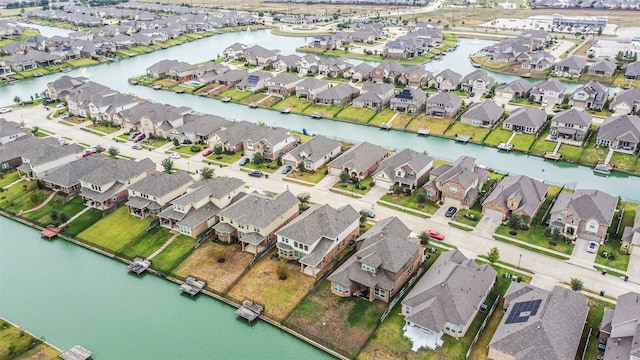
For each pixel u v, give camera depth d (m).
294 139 130.88
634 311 62.59
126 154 129.00
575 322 64.94
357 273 75.25
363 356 65.00
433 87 182.50
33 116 158.88
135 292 80.50
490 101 150.50
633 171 116.12
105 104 150.50
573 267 80.62
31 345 68.44
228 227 89.44
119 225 96.88
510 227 92.00
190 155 127.81
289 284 79.06
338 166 114.06
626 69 189.75
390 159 112.19
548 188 103.00
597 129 138.25
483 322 69.06
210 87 190.62
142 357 67.50
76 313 75.94
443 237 89.06
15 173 118.62
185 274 82.81
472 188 101.94
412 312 68.44
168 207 96.69
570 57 198.75
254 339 70.19
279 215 89.25
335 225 84.88
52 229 96.69
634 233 82.19
